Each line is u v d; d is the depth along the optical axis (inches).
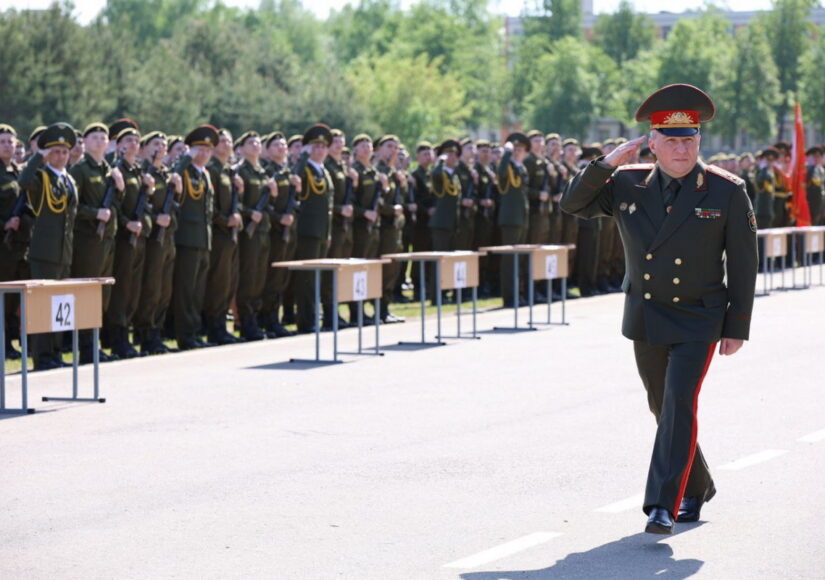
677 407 313.1
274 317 785.6
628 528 328.5
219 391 549.0
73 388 523.8
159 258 690.2
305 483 378.6
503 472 391.2
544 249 775.1
